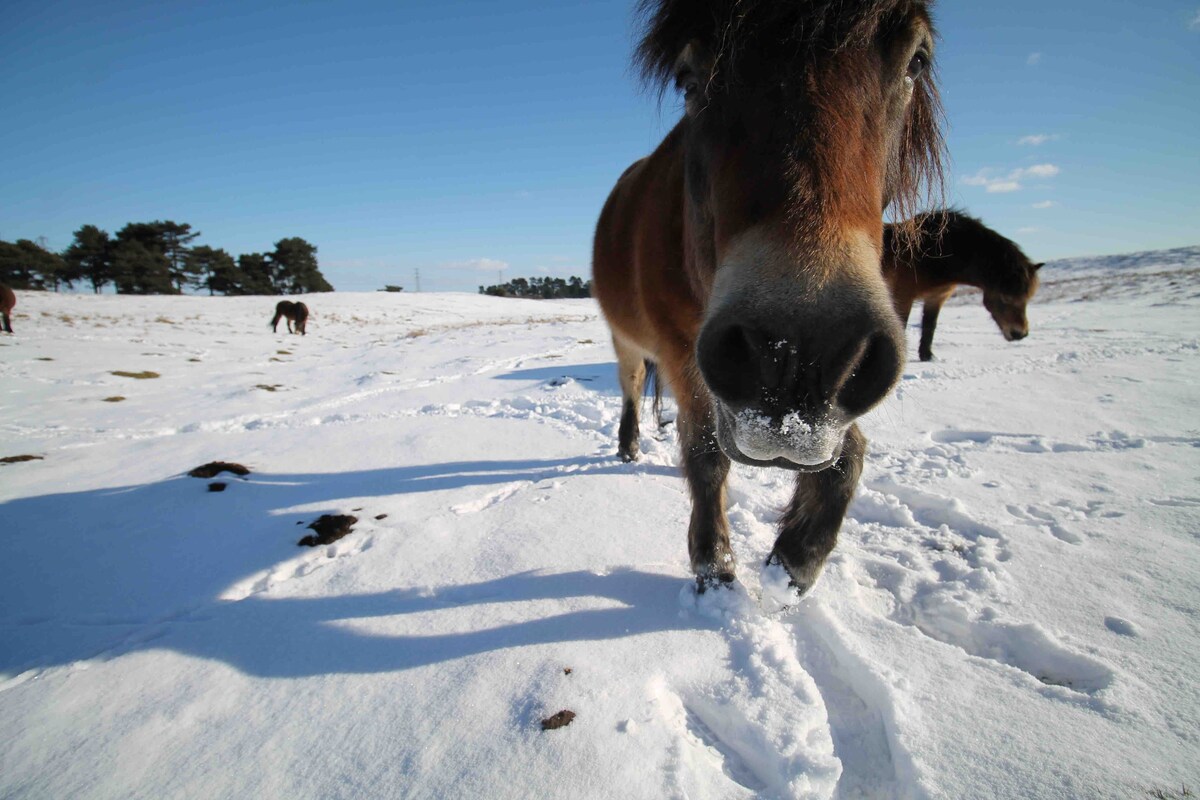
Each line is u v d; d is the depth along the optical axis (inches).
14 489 139.9
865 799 53.2
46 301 852.6
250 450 171.3
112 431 203.0
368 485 138.5
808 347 47.1
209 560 102.7
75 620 85.3
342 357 426.9
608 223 128.1
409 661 70.9
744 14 56.2
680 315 88.4
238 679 69.8
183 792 53.9
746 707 59.9
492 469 148.6
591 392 246.4
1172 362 240.2
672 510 115.2
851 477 78.5
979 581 82.3
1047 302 741.9
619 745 55.7
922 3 66.1
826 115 53.4
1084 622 71.8
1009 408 178.5
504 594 85.1
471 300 1427.2
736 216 54.0
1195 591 76.3
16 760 58.3
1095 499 107.8
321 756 57.4
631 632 73.9
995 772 51.3
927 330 281.9
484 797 51.3
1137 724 55.2
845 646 68.8
